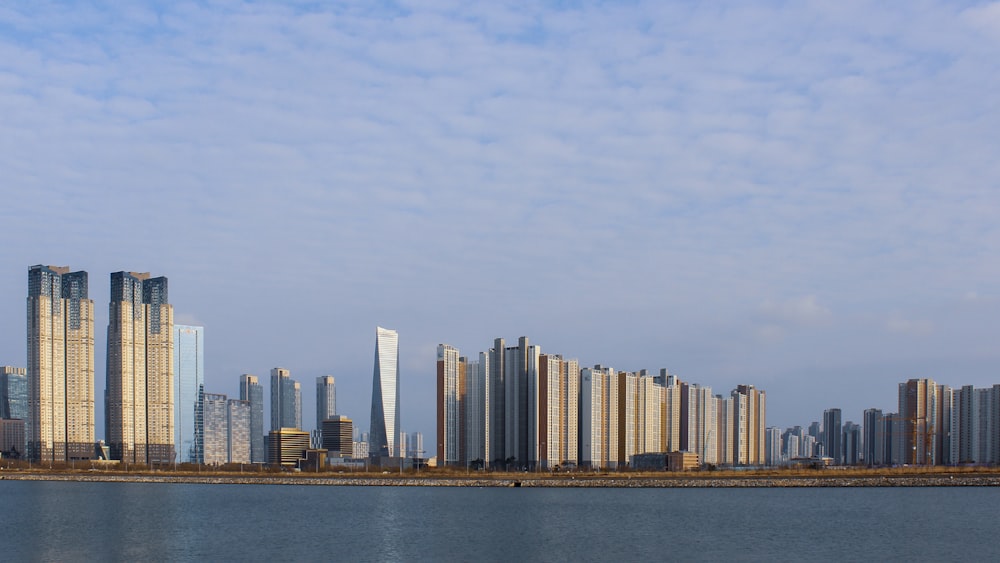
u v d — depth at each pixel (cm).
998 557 14400
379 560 14225
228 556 14700
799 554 14762
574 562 14025
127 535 17700
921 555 14638
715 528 18662
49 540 16938
